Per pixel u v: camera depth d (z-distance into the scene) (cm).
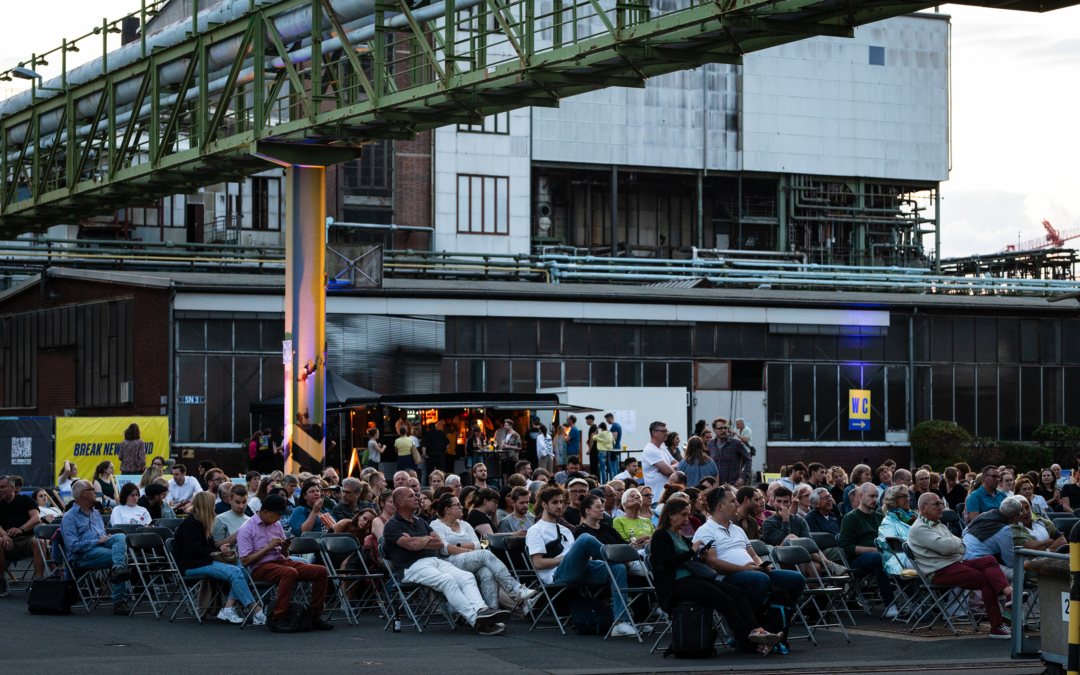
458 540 1475
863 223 7638
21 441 2850
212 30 2814
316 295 2680
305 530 1569
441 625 1445
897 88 7731
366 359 4125
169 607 1602
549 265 6056
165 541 1588
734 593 1229
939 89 7806
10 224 3647
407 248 6694
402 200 6688
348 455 3281
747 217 7625
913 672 1113
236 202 6131
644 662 1175
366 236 6638
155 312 3912
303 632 1375
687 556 1219
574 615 1376
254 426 3953
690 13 1886
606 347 4438
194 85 3059
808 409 4628
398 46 6175
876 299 4731
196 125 3025
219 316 3934
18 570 2064
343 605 1497
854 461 4659
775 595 1263
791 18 1858
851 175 7612
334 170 6512
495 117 6900
